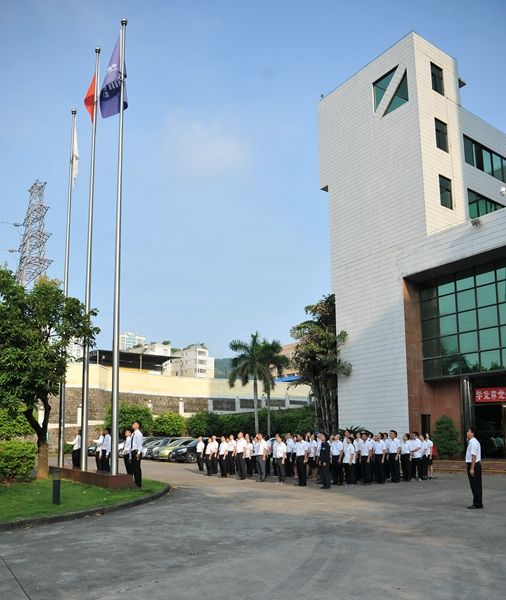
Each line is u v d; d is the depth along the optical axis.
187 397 63.53
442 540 9.44
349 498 15.71
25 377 17.64
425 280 30.36
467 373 27.75
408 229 30.14
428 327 29.95
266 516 12.34
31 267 62.75
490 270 27.34
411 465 21.56
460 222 30.94
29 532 10.79
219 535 10.10
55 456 45.25
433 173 30.33
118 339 18.08
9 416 20.69
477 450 13.18
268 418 48.75
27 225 65.06
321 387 34.47
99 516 12.76
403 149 31.05
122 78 19.86
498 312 26.73
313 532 10.29
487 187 33.72
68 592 6.73
